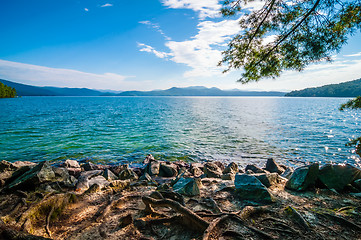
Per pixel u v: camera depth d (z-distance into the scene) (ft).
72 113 186.29
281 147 68.39
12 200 20.68
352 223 15.67
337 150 64.75
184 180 26.12
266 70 21.95
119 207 20.04
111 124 116.78
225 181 28.45
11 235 11.30
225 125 117.39
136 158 56.03
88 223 16.78
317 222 16.40
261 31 21.20
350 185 24.22
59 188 25.63
